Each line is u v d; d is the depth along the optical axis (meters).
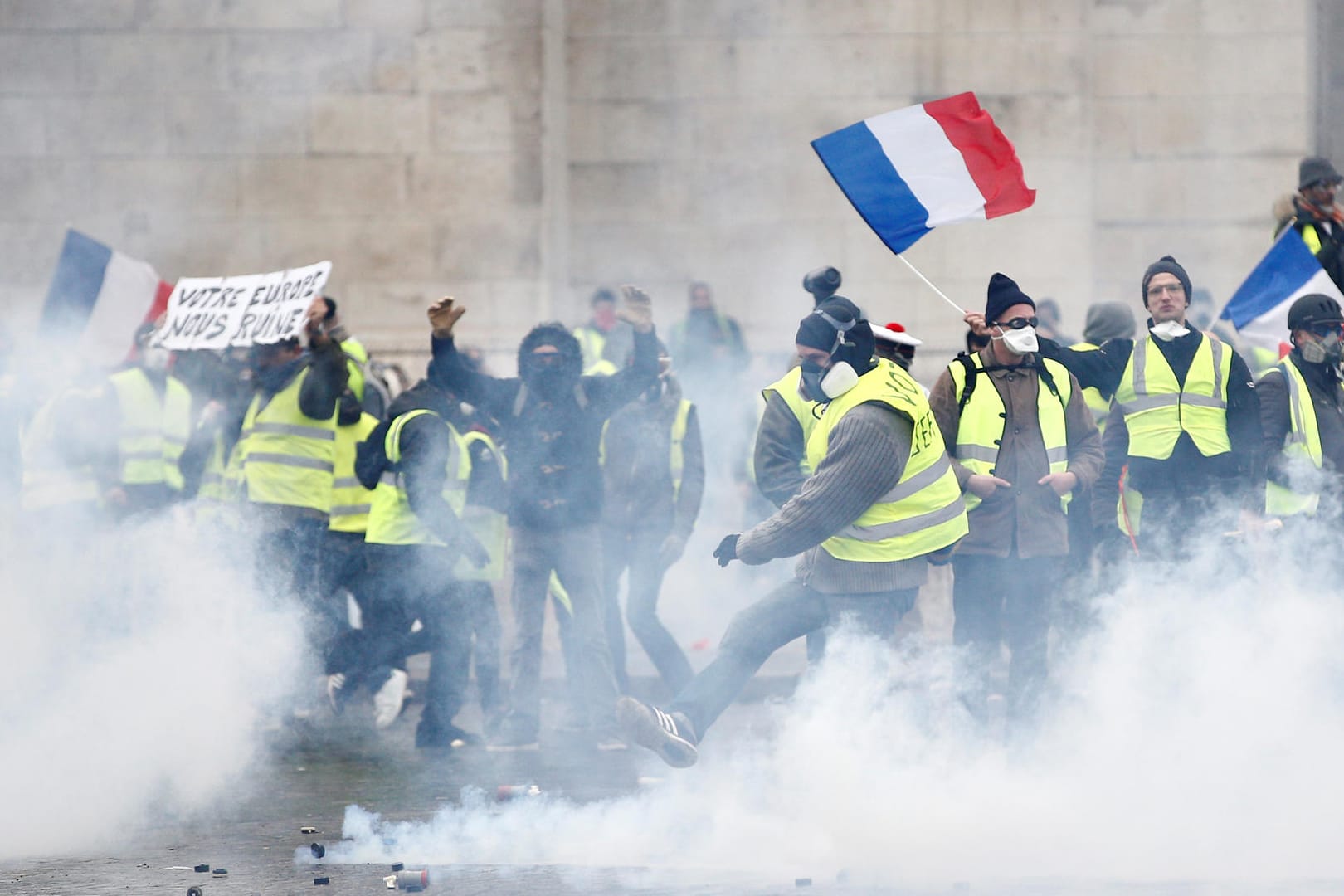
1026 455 22.06
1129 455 25.66
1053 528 22.12
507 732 26.73
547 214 46.88
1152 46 49.62
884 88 48.81
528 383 26.66
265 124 46.75
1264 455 24.67
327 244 46.97
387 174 46.88
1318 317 24.92
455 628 26.94
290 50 46.72
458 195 46.88
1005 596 22.22
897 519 19.64
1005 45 48.56
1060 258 48.81
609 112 49.53
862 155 24.44
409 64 46.75
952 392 22.23
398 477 26.98
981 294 49.00
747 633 20.00
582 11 49.34
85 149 46.66
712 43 49.22
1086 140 48.53
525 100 46.72
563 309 49.22
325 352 29.84
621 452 28.30
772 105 49.25
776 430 22.88
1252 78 49.59
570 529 26.72
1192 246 49.81
